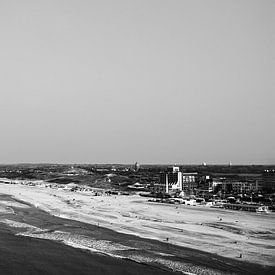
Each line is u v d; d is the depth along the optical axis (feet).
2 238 226.79
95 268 170.09
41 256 188.34
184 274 162.09
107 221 293.43
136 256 188.85
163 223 286.25
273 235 245.04
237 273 164.14
